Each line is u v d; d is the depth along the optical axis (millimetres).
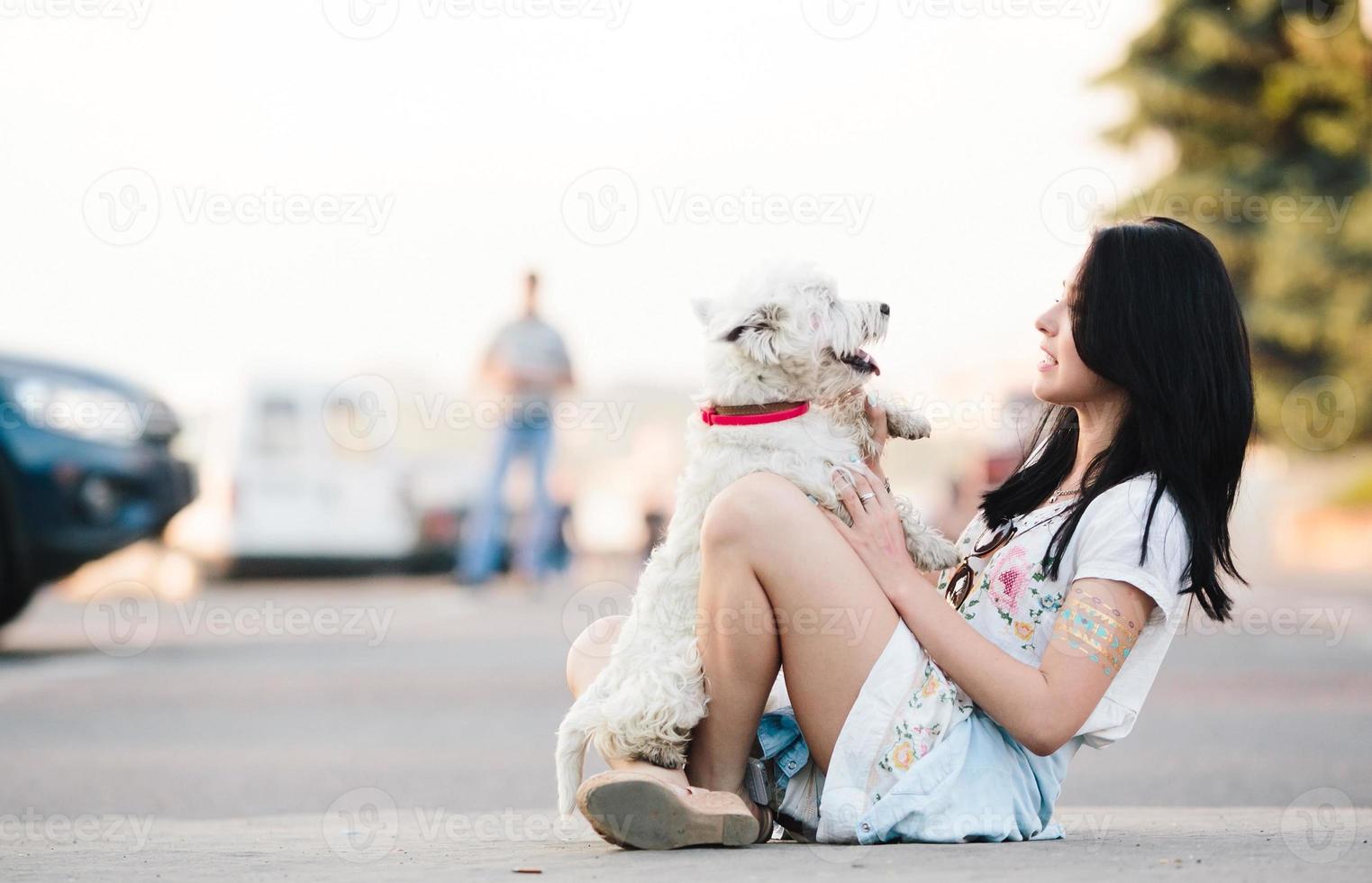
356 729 8219
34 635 12938
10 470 10055
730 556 3826
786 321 4469
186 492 10984
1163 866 3455
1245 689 9758
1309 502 25484
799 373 4496
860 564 3842
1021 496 4422
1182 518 3904
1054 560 3977
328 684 9898
